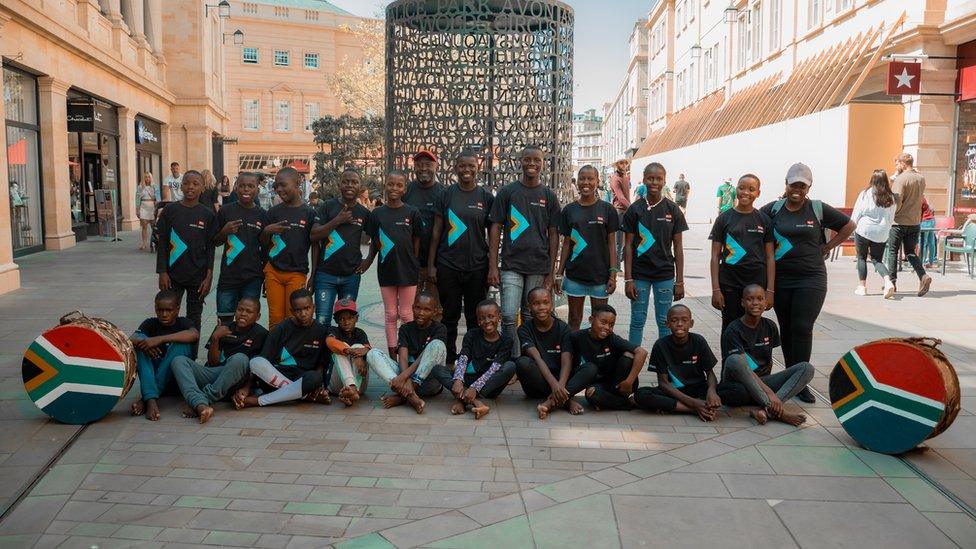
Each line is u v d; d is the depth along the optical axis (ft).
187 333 18.04
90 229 64.23
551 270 20.45
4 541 11.18
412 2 24.61
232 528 11.63
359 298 33.19
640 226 20.12
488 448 15.17
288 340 18.47
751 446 15.21
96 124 62.34
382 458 14.60
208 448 15.10
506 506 12.39
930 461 14.30
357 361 18.35
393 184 20.12
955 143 48.24
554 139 25.18
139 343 17.39
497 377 17.95
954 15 46.50
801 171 18.37
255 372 17.88
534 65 24.94
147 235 53.11
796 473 13.75
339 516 12.04
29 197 50.21
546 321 18.31
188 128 93.76
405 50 25.03
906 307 30.35
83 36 54.44
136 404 17.30
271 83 165.89
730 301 19.42
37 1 46.50
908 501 12.51
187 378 17.31
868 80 57.11
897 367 14.46
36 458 14.44
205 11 96.73
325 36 169.68
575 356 18.30
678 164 108.78
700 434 16.02
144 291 34.71
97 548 10.99
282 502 12.57
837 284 36.83
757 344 17.89
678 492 12.92
